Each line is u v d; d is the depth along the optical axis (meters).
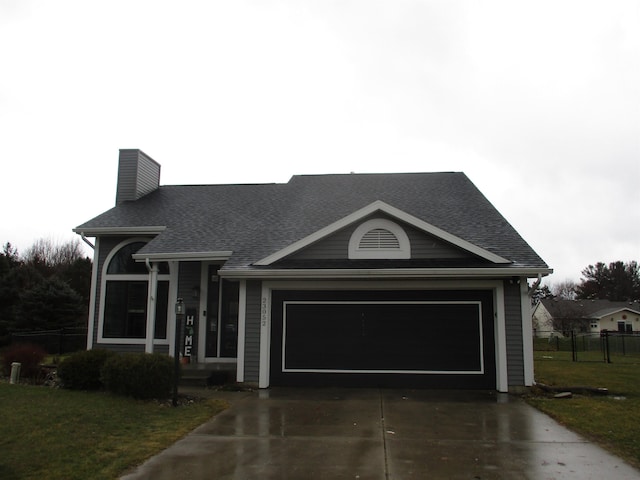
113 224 14.20
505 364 10.29
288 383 10.89
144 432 6.86
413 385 10.68
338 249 11.38
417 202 13.91
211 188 17.09
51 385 10.64
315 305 11.10
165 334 13.47
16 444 5.98
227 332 13.13
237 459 5.81
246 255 11.62
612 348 25.94
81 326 24.61
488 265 10.44
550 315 50.31
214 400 9.24
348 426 7.38
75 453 5.78
